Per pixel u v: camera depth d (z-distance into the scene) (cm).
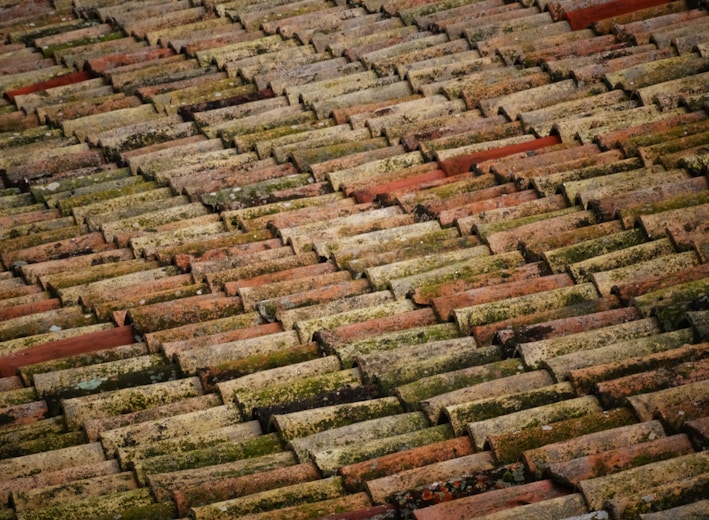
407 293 1516
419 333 1438
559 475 1154
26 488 1263
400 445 1260
